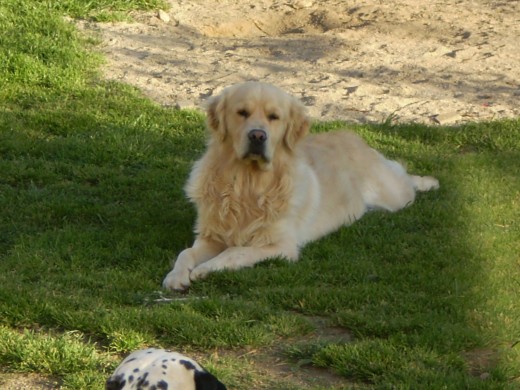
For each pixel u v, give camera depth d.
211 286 10.09
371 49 19.80
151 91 17.23
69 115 15.47
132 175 13.75
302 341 8.79
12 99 16.11
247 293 9.83
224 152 11.28
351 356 8.23
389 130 15.97
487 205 12.80
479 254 10.96
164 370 5.95
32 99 16.11
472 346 8.58
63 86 16.67
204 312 9.26
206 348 8.59
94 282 9.96
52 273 10.28
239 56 19.20
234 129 11.12
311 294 9.65
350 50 19.72
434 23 21.22
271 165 11.16
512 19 21.62
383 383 7.87
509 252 11.07
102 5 20.92
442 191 13.52
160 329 8.79
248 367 8.27
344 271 10.43
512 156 14.99
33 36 18.22
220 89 17.42
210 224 11.22
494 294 9.74
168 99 16.94
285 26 21.42
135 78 17.75
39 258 10.50
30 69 16.92
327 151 12.78
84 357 8.22
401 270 10.44
